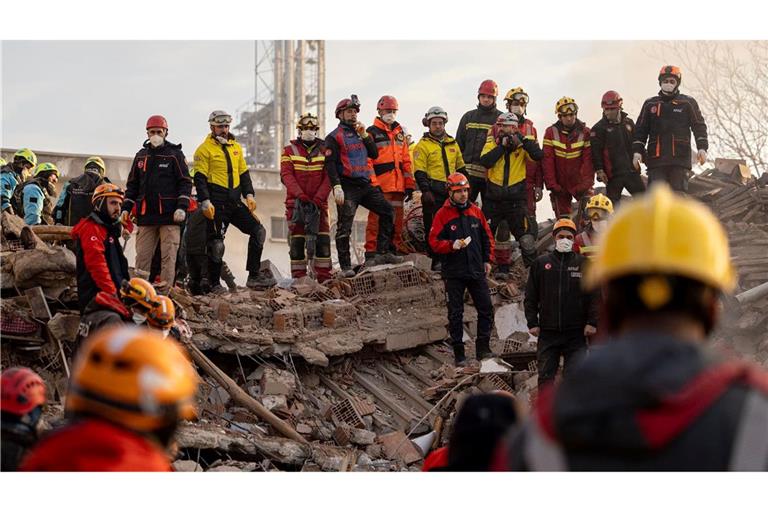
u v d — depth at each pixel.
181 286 13.98
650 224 2.27
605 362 2.18
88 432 2.54
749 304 12.03
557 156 14.42
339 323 12.71
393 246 14.52
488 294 12.29
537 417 2.25
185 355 10.63
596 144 14.25
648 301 2.23
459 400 11.41
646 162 14.10
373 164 14.49
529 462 2.21
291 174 13.96
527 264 14.38
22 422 5.10
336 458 10.34
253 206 13.56
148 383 2.57
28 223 12.83
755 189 14.64
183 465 9.38
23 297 10.27
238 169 13.47
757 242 13.20
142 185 12.46
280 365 11.96
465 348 13.29
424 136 14.34
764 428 2.06
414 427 11.52
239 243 26.92
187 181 12.49
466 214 12.19
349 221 13.83
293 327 12.38
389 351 12.85
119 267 9.18
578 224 14.49
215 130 13.34
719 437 2.07
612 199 14.34
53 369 10.04
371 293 13.53
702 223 2.28
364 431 11.23
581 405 2.15
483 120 14.71
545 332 10.87
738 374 2.13
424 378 12.62
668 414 2.09
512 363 12.46
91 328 8.07
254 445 10.14
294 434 10.70
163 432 2.65
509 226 14.55
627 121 14.35
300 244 14.11
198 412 10.54
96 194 9.16
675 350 2.16
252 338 11.68
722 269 2.26
